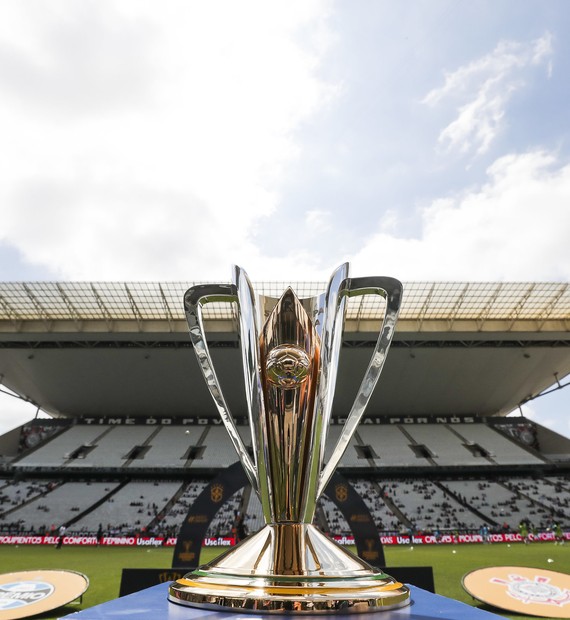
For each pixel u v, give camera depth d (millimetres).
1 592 6781
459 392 41469
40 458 37281
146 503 31641
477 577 7070
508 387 41406
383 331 2107
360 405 2068
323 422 1872
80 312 35469
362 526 6637
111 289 33344
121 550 23047
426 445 39844
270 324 1936
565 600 6258
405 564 15750
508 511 30938
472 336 36031
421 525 28891
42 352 37438
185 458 37469
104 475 36125
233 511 30125
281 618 1264
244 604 1327
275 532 1682
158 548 24312
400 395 41344
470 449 39531
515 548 22688
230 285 2234
